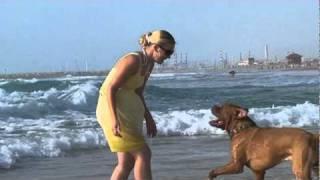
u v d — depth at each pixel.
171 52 6.88
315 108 23.22
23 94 28.64
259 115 21.44
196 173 10.67
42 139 14.67
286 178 9.86
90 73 96.44
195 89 40.59
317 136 7.56
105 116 6.71
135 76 6.70
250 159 7.82
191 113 21.30
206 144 15.22
